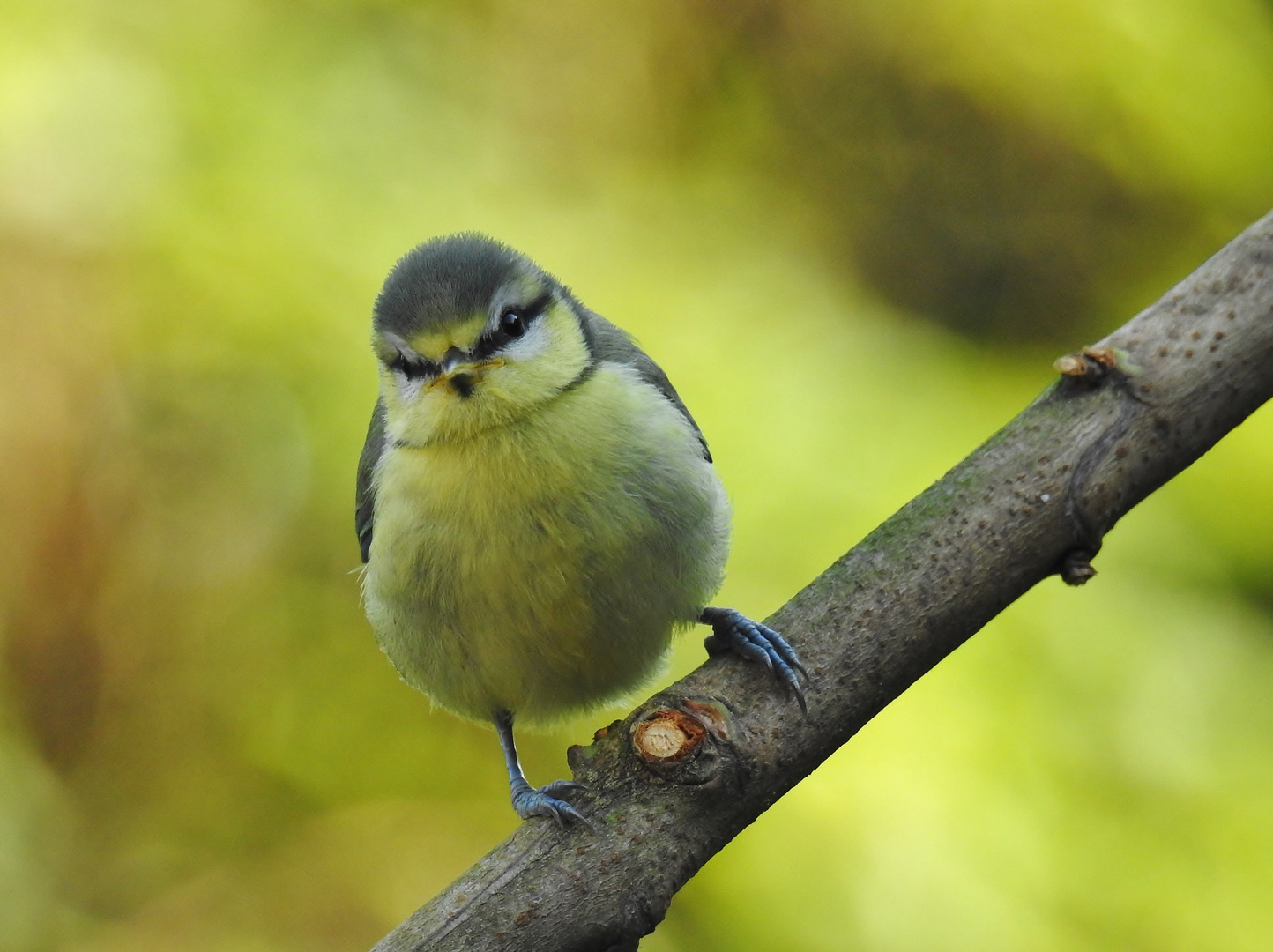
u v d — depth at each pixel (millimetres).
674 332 11594
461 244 6027
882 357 11648
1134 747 9844
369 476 6438
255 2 11867
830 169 13117
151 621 10789
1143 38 12430
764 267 12258
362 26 12164
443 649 5879
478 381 5508
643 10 12906
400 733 10773
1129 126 12602
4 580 10703
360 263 11141
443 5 12531
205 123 11281
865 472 10719
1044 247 13211
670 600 5754
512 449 5480
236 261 10961
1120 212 13047
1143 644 10242
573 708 6254
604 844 4355
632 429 5598
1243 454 11234
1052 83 12648
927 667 4660
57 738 10703
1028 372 11805
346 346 10883
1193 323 4672
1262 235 4719
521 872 4348
